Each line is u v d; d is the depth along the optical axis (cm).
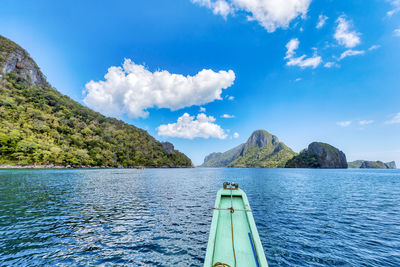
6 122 10200
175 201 2109
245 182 4769
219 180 5231
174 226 1259
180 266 760
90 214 1525
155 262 791
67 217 1432
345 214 1630
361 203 2119
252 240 557
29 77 17600
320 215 1591
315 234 1146
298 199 2344
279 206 1930
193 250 909
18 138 9456
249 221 602
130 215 1514
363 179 6000
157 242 998
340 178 6419
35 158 9462
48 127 12444
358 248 953
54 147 10794
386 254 888
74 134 14625
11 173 5725
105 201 2061
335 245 986
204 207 1823
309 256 862
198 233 1136
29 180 3991
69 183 3703
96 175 6256
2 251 863
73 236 1062
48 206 1783
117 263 778
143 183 4138
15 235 1059
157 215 1523
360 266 777
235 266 499
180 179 5550
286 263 796
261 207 1881
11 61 16388
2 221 1314
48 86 19875
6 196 2244
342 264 791
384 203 2131
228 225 609
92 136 16300
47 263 765
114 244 966
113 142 18062
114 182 4184
